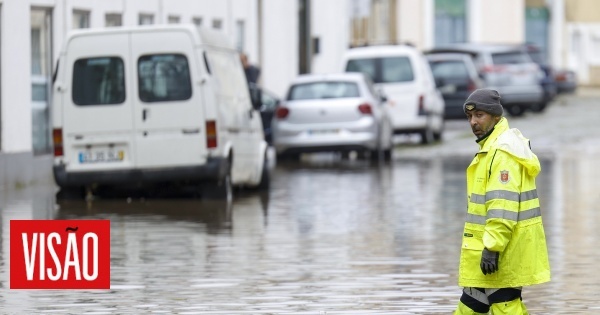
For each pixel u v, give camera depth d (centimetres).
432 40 11306
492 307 1603
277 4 7219
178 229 3012
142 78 3522
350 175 4694
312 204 3612
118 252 2656
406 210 3456
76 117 3541
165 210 3412
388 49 6219
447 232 2984
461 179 4459
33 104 4347
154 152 3525
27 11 4212
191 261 2541
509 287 1595
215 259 2567
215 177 3531
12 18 4112
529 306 2086
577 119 8331
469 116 1631
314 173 4816
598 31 14025
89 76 3541
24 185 4150
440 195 3884
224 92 3631
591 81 14050
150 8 5294
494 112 1617
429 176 4606
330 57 8031
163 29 3522
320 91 5275
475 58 8506
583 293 2197
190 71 3512
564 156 5588
